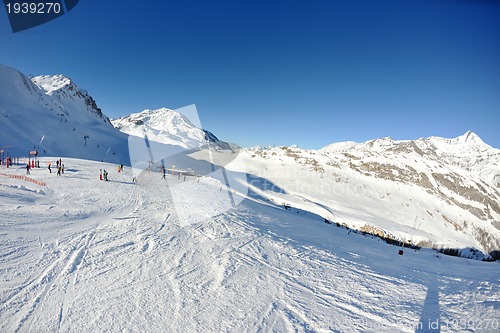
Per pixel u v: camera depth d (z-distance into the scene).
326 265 11.90
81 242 10.05
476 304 8.49
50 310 5.99
